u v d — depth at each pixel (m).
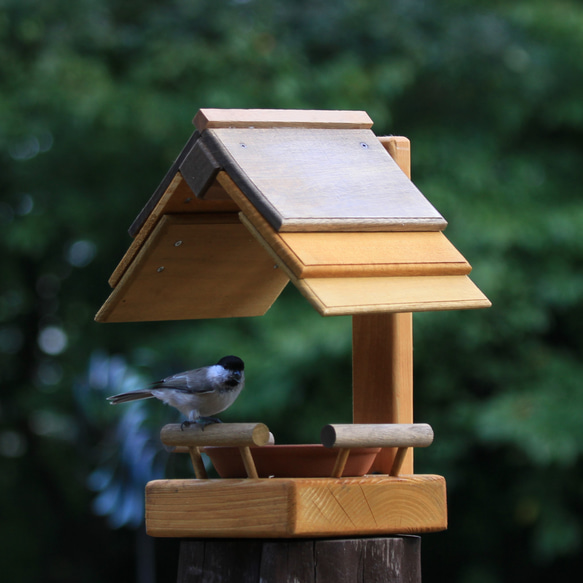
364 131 5.17
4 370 18.44
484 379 14.96
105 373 12.10
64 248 16.91
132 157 14.96
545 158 15.98
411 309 4.25
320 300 4.10
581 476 14.81
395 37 15.39
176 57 14.45
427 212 4.77
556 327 16.23
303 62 15.01
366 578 4.57
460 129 15.65
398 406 5.27
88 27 15.18
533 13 16.05
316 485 4.41
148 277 5.32
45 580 18.53
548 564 16.27
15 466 18.97
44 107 14.48
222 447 4.71
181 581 4.82
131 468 11.04
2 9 15.12
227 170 4.59
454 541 16.06
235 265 5.49
